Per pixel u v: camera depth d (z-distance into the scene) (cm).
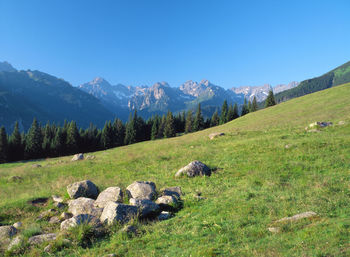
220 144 2770
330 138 2038
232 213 908
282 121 4009
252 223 799
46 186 1809
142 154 2831
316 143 1925
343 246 535
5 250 798
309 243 580
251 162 1758
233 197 1107
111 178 1853
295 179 1295
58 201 1364
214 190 1283
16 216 1195
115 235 830
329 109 4009
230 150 2295
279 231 689
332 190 1029
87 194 1366
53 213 1183
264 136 2792
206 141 3186
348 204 841
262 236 684
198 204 1095
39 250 766
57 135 8838
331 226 653
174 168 1953
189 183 1491
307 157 1655
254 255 567
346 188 1034
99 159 3022
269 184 1246
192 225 852
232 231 752
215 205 1029
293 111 4878
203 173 1641
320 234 616
